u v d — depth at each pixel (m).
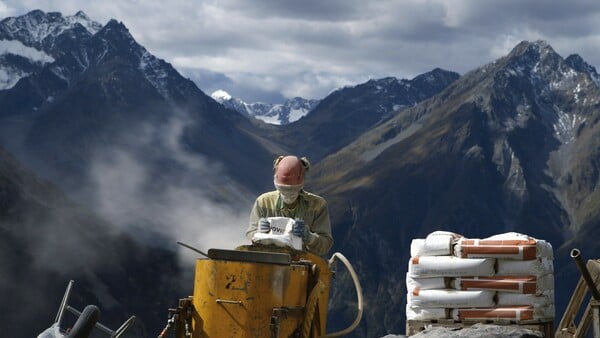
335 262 7.21
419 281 7.66
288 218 7.04
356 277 7.02
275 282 6.19
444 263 7.52
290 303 6.35
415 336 7.23
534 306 7.31
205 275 6.30
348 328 6.94
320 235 7.66
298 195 7.78
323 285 6.71
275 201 7.83
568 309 7.76
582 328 7.03
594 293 6.77
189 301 6.41
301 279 6.48
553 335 7.57
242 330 6.16
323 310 6.94
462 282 7.46
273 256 6.27
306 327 6.47
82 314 3.19
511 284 7.34
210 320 6.24
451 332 7.15
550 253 7.63
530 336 7.08
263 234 6.88
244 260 6.32
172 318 6.31
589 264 7.43
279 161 7.85
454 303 7.47
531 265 7.34
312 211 7.77
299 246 6.90
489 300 7.40
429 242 7.64
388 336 7.73
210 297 6.25
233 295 6.20
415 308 7.65
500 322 7.35
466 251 7.45
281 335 6.23
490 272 7.40
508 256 7.34
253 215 7.87
